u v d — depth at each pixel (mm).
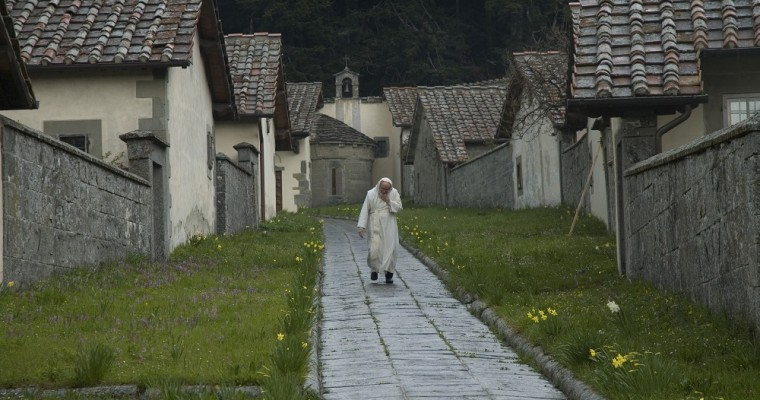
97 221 24953
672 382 12242
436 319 20797
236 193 45438
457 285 24906
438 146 73062
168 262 28734
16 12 33406
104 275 23344
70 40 32344
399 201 27484
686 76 22844
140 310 19297
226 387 12773
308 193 79812
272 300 21328
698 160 17453
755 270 14203
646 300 19359
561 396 13742
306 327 17812
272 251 33594
